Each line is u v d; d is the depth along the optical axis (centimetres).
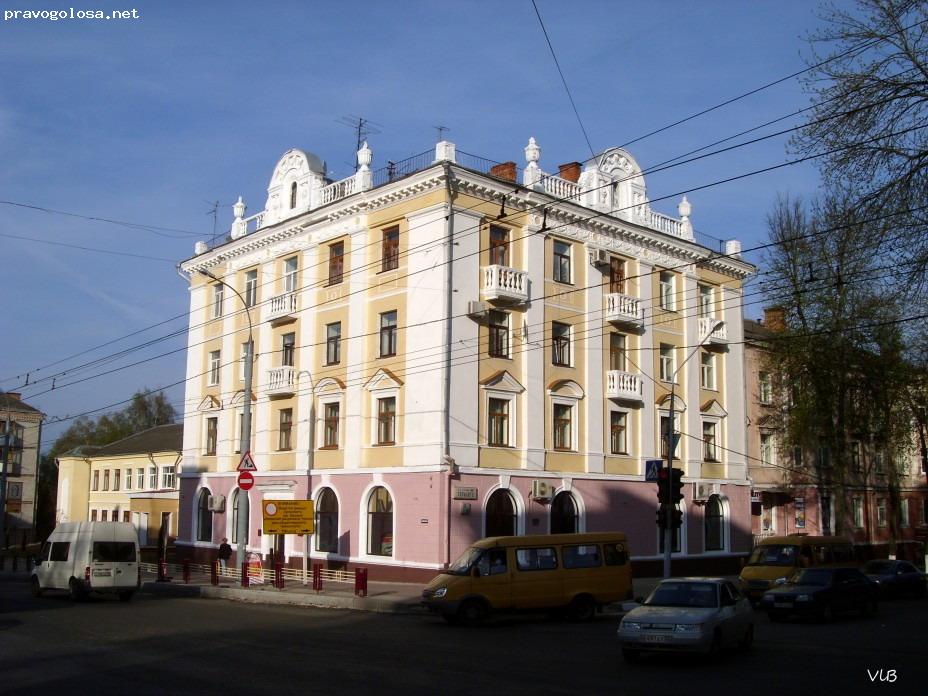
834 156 1897
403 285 3228
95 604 2544
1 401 7375
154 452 5938
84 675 1291
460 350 3075
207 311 4316
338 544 3341
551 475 3300
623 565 2316
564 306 3444
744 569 2808
